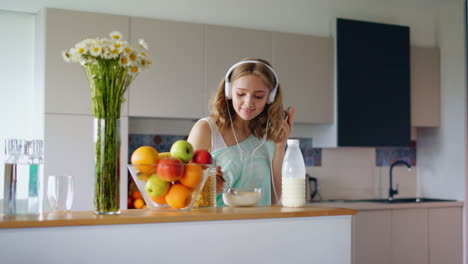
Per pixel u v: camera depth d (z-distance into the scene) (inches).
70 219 58.8
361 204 172.7
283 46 173.3
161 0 163.5
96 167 64.8
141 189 68.4
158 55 157.4
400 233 176.1
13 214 62.4
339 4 187.8
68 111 146.9
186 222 64.4
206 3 169.5
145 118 171.8
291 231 70.1
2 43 153.6
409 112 189.0
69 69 147.4
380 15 193.9
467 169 189.2
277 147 88.4
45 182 143.3
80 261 59.4
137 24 155.3
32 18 156.3
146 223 62.3
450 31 196.9
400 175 207.9
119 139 65.7
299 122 176.6
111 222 60.3
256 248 68.0
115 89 65.2
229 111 86.4
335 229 73.0
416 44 199.5
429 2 197.9
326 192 195.2
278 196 89.2
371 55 183.5
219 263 65.9
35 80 155.4
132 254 61.7
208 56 163.2
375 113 183.5
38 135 150.2
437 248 182.5
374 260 171.6
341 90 178.7
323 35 185.3
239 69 82.0
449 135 196.5
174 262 63.6
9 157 62.6
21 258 57.1
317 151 194.1
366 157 202.5
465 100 190.5
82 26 149.3
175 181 67.6
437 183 201.5
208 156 70.6
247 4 175.2
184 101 159.9
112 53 63.3
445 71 198.2
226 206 81.0
